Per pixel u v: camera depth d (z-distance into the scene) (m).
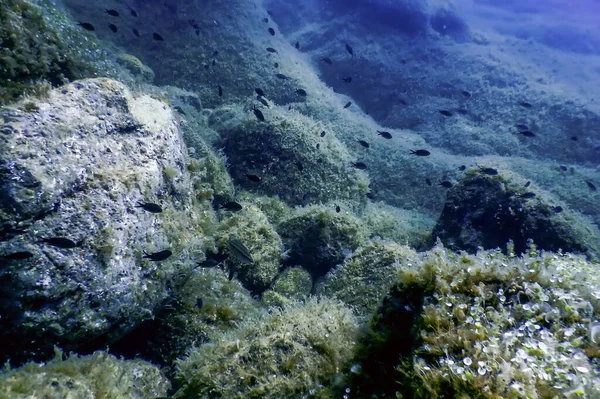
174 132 4.60
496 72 15.36
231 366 2.76
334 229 6.07
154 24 12.07
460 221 6.65
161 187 4.04
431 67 16.17
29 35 4.57
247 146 7.68
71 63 5.18
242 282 5.01
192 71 11.83
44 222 2.77
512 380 1.53
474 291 2.02
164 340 3.73
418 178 10.44
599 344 1.74
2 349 2.58
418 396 1.68
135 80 8.13
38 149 2.89
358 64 16.34
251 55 12.48
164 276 3.59
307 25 19.55
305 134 7.78
